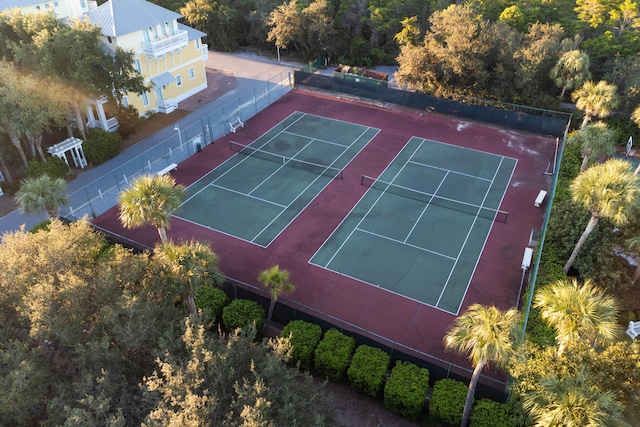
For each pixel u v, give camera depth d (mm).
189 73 52281
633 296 27156
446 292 27094
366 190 36125
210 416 14844
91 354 16406
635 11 56375
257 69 60906
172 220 33094
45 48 35188
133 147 42906
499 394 19672
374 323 25125
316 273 28453
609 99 37469
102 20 44438
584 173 25375
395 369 21078
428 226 32312
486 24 49094
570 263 27344
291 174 38156
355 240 31062
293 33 60375
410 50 48031
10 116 33594
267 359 16859
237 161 40062
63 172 37375
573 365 16859
